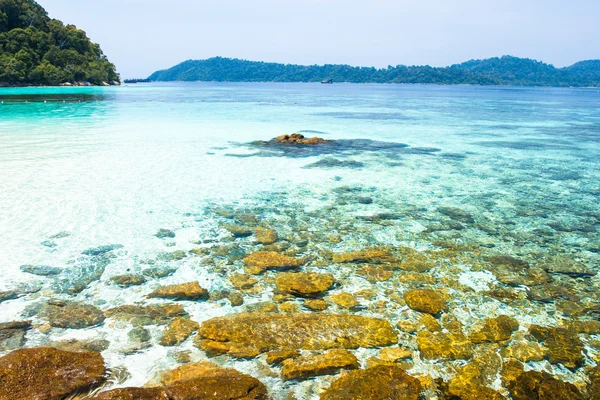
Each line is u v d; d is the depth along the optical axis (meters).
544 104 62.19
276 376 5.07
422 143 23.02
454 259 8.54
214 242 9.06
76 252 8.38
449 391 4.90
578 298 7.13
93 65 104.25
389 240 9.44
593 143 24.00
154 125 28.16
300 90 120.69
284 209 11.36
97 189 12.54
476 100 71.75
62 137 21.78
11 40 88.69
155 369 5.14
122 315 6.29
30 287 7.02
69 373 4.82
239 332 5.78
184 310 6.48
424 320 6.35
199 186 13.27
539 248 9.23
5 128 24.70
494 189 13.98
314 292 7.02
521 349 5.69
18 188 12.34
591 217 11.33
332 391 4.68
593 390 4.96
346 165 16.91
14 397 4.32
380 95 88.88
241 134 24.73
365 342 5.71
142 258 8.21
